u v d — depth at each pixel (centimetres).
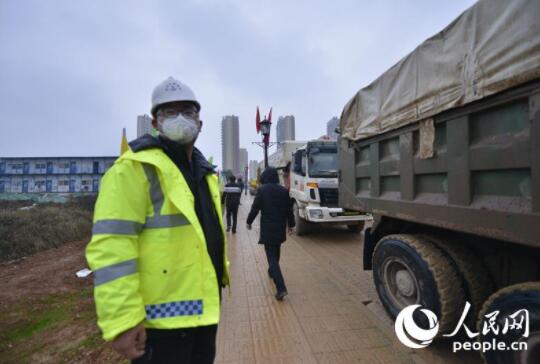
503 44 179
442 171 238
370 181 362
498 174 192
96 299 120
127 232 129
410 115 271
